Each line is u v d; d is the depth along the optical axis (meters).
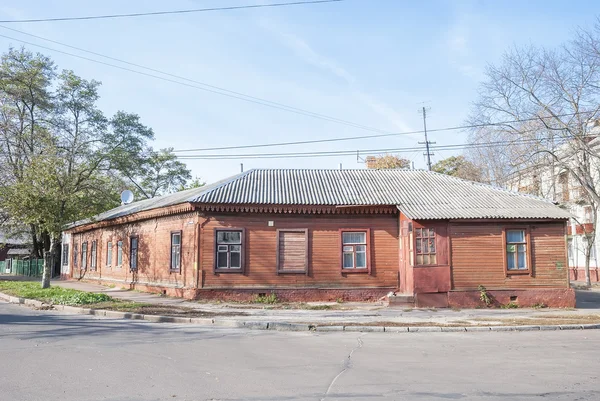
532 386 7.80
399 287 22.89
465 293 21.02
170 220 25.02
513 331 15.20
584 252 42.31
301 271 22.55
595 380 8.24
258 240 22.62
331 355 10.56
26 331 13.13
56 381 7.81
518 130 30.77
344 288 22.59
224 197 22.23
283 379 8.17
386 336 13.87
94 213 30.38
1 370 8.52
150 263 26.61
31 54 44.53
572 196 41.28
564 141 30.70
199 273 22.19
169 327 14.91
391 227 23.28
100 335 12.70
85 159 44.59
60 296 21.44
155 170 64.19
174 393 7.19
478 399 7.00
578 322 16.44
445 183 25.52
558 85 29.14
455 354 10.81
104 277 33.06
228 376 8.35
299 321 16.03
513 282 21.36
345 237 23.20
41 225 27.44
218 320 16.00
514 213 21.42
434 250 21.20
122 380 7.93
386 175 26.78
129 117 47.41
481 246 21.45
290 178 25.64
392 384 7.88
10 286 29.47
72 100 46.00
